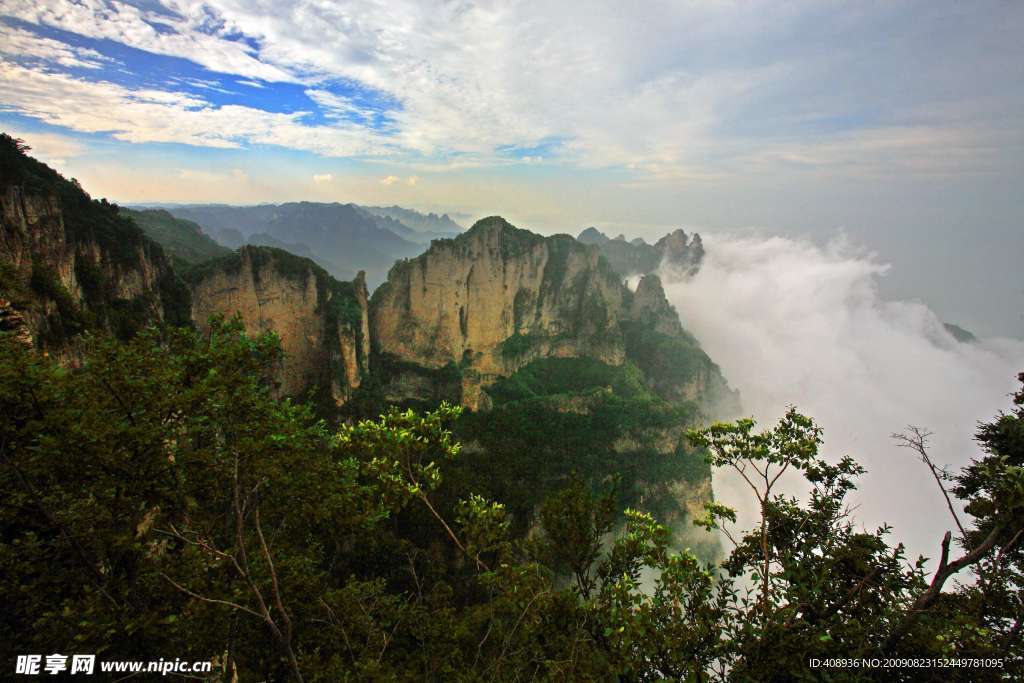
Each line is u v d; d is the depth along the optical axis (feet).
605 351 390.63
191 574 53.21
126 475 45.42
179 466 45.93
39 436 42.29
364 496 61.87
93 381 45.29
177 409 46.96
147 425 44.01
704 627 40.70
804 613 45.55
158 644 49.37
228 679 52.34
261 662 58.95
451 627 66.59
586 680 39.09
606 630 40.78
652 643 39.47
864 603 45.32
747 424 53.06
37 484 48.75
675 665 39.50
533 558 51.78
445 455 57.52
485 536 49.96
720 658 40.37
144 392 44.32
